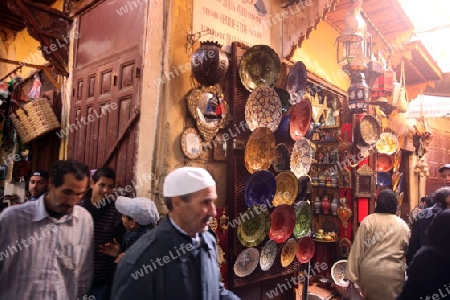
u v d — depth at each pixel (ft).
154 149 8.14
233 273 8.93
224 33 9.61
